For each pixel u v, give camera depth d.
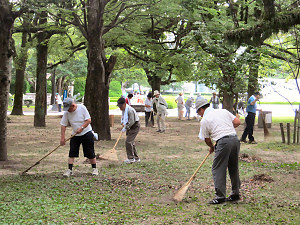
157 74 25.27
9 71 11.47
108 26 17.58
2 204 6.71
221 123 7.07
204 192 7.87
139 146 15.34
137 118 11.51
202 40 14.30
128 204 6.93
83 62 47.72
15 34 28.77
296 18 11.09
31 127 22.36
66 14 17.05
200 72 14.78
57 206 6.62
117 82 73.19
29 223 5.62
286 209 6.62
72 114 9.35
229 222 5.83
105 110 16.94
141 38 22.12
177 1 18.12
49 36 22.44
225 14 17.58
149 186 8.36
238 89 14.17
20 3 12.62
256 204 6.93
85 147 9.52
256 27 11.83
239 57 13.95
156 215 6.24
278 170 10.19
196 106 7.41
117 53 28.84
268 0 11.15
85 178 9.12
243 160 11.58
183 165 10.98
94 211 6.39
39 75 22.77
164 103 20.83
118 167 10.69
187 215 6.22
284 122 26.69
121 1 17.64
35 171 10.12
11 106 45.78
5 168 10.52
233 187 7.18
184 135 19.59
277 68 16.11
